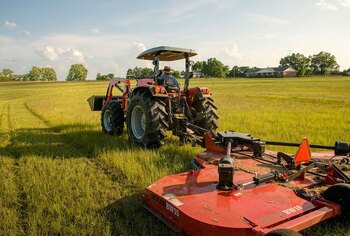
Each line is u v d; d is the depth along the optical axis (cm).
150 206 377
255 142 480
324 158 487
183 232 321
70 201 425
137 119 761
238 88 4422
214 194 346
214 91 3744
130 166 557
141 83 823
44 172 531
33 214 382
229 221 290
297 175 390
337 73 13912
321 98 2483
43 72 15412
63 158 631
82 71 14550
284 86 4859
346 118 1250
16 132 984
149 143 705
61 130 1004
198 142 611
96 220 372
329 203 324
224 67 11888
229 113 1431
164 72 789
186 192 354
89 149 719
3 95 4272
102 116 942
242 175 403
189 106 795
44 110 1703
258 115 1349
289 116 1316
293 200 331
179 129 728
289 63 14388
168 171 526
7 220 370
